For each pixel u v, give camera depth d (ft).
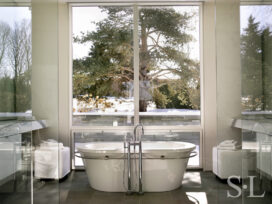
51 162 9.84
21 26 8.20
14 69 7.86
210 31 16.40
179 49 16.72
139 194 12.68
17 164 7.76
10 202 7.45
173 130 16.39
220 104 10.45
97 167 13.20
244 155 8.04
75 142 16.48
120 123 16.53
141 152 13.07
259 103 7.64
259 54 7.73
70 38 16.70
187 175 15.39
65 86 16.40
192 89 16.65
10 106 7.62
